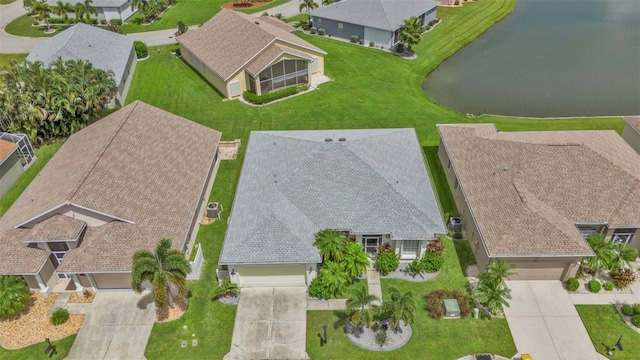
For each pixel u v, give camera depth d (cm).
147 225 3070
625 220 3102
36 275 2914
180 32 6981
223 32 5875
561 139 3778
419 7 7081
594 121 4869
